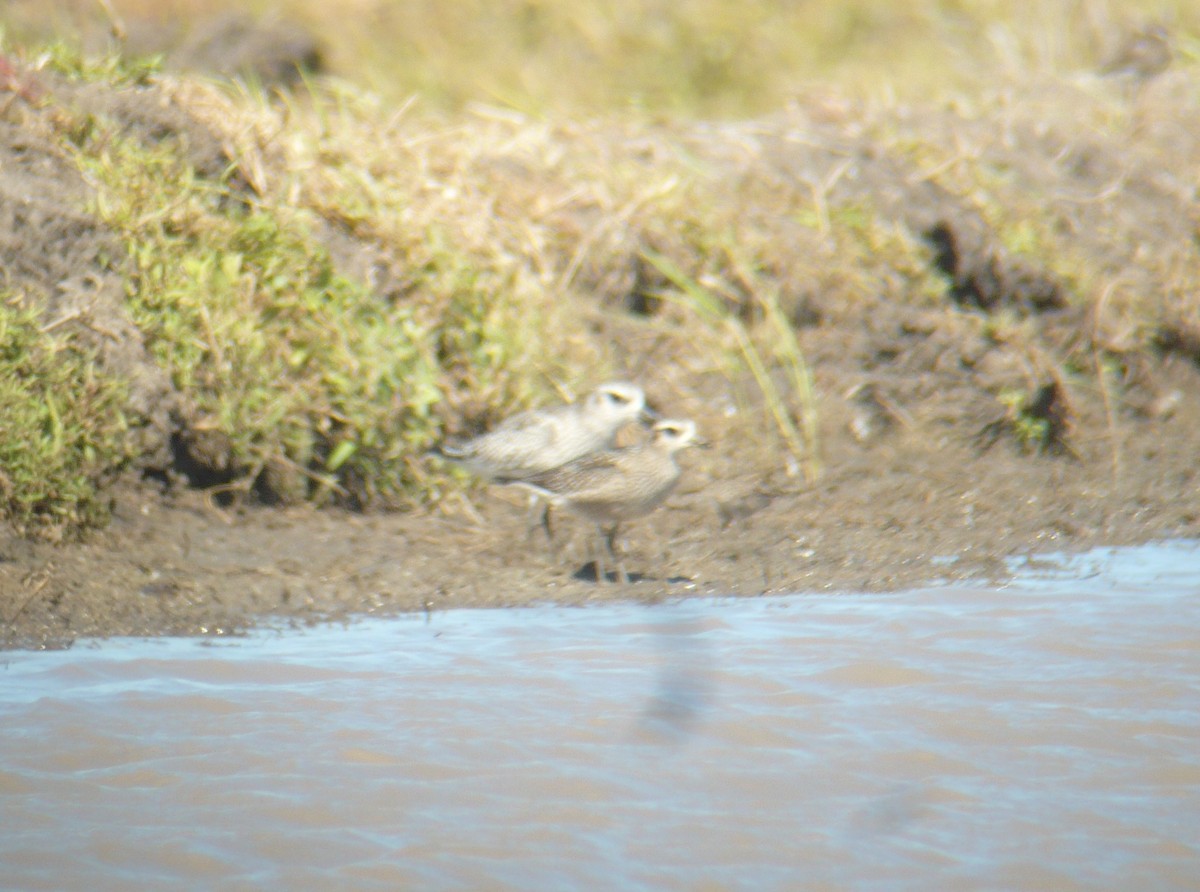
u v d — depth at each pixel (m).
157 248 12.88
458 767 8.30
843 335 15.66
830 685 9.58
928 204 17.00
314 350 12.88
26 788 7.88
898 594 11.50
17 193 12.65
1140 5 22.77
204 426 12.27
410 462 12.89
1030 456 15.06
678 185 16.30
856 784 8.23
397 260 14.18
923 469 14.41
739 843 7.58
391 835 7.57
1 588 10.58
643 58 20.19
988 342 15.84
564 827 7.71
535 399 13.90
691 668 9.80
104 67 14.61
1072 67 21.52
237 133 14.45
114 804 7.77
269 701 9.09
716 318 15.47
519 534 12.48
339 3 19.81
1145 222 18.16
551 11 20.64
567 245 15.55
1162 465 15.03
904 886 7.21
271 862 7.29
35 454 11.29
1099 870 7.38
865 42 21.84
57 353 11.94
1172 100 20.31
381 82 18.17
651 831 7.69
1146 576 12.05
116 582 10.92
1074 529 13.28
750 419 14.73
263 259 13.25
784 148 17.41
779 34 21.30
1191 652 10.23
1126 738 8.82
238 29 17.75
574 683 9.52
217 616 10.59
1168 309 17.22
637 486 11.64
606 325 15.25
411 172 15.34
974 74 21.09
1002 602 11.30
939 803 8.03
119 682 9.30
